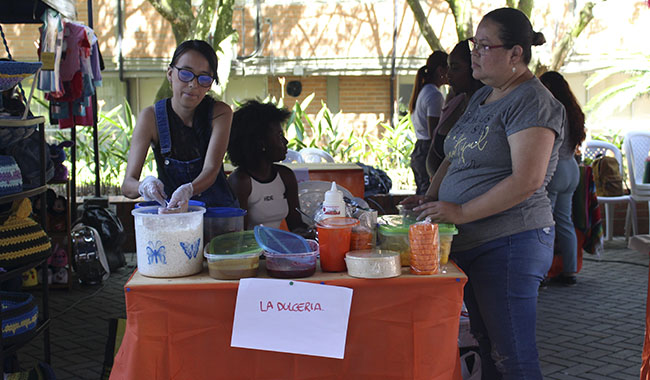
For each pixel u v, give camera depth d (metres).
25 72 3.04
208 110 2.95
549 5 13.36
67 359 4.39
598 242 6.47
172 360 2.38
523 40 2.57
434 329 2.45
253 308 2.36
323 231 2.48
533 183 2.49
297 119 8.86
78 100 6.20
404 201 2.98
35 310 3.26
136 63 13.65
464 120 2.82
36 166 3.66
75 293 6.04
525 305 2.67
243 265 2.39
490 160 2.64
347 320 2.38
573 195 6.39
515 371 2.70
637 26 13.68
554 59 10.03
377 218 2.81
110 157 8.53
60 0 5.19
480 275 2.74
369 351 2.44
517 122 2.53
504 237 2.67
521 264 2.66
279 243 2.46
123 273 6.76
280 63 14.01
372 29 14.02
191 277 2.43
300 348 2.38
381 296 2.42
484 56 2.60
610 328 5.01
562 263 6.24
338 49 14.05
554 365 4.26
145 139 2.92
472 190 2.69
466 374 3.21
